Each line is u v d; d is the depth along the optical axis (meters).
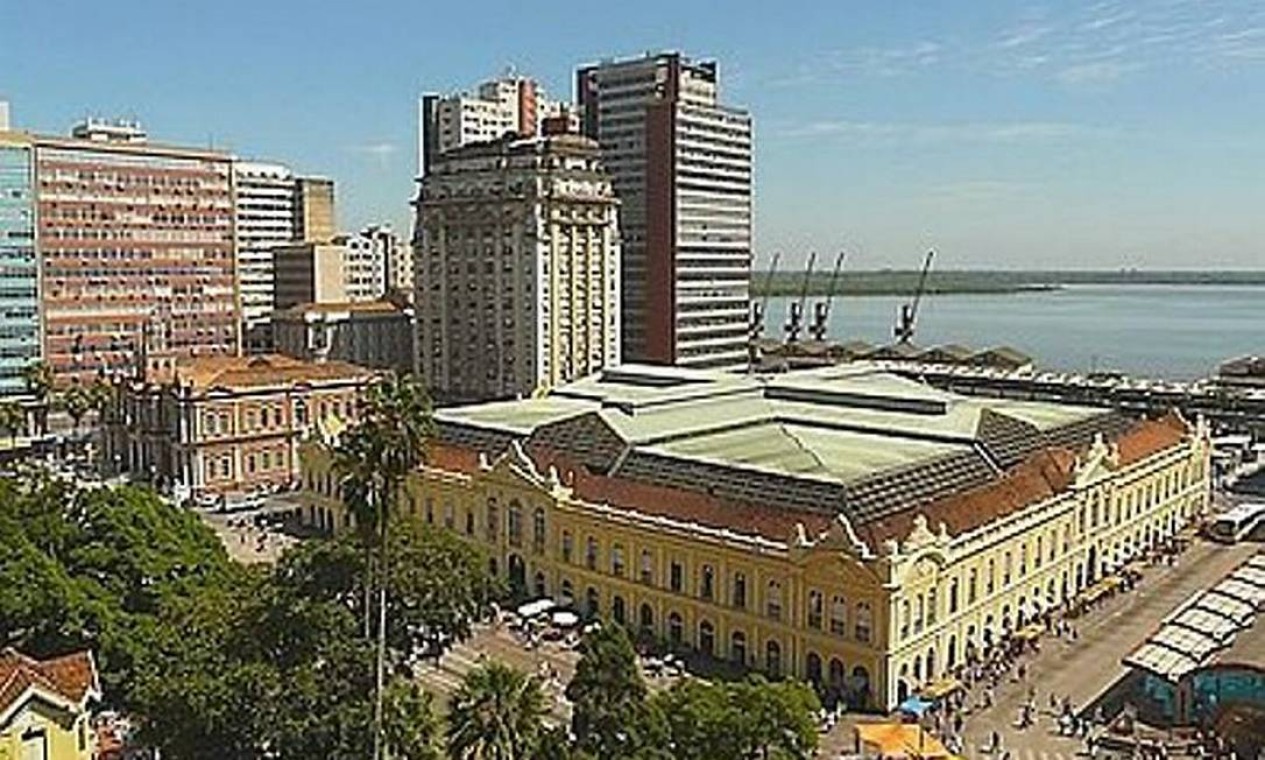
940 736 104.19
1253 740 100.94
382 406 85.38
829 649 113.88
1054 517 136.88
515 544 143.75
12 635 84.88
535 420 167.38
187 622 86.62
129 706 85.12
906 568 110.56
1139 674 113.94
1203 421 188.75
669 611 127.50
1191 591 145.50
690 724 77.19
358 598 89.81
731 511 126.00
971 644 122.19
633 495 134.75
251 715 75.62
